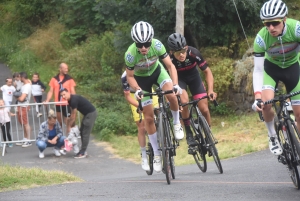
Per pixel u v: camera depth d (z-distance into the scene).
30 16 70.94
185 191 17.11
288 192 15.84
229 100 42.81
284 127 15.93
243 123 38.12
